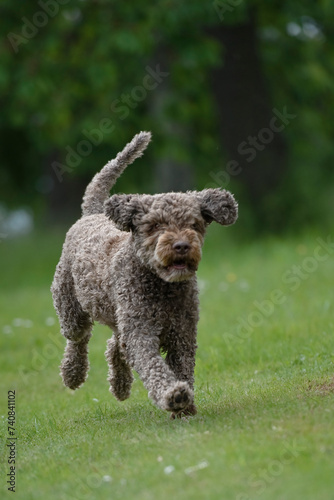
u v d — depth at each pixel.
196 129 24.92
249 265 18.30
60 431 8.09
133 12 21.14
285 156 22.86
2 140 28.86
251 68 22.23
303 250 18.58
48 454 7.04
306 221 22.58
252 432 6.45
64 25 22.38
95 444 7.02
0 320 16.11
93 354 12.53
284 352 10.53
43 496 6.01
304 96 24.66
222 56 22.17
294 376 8.92
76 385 9.84
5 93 23.48
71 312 9.09
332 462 5.55
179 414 7.57
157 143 23.38
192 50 21.25
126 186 27.53
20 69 22.02
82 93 23.23
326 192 25.97
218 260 20.12
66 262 8.94
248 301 14.42
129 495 5.62
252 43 22.25
